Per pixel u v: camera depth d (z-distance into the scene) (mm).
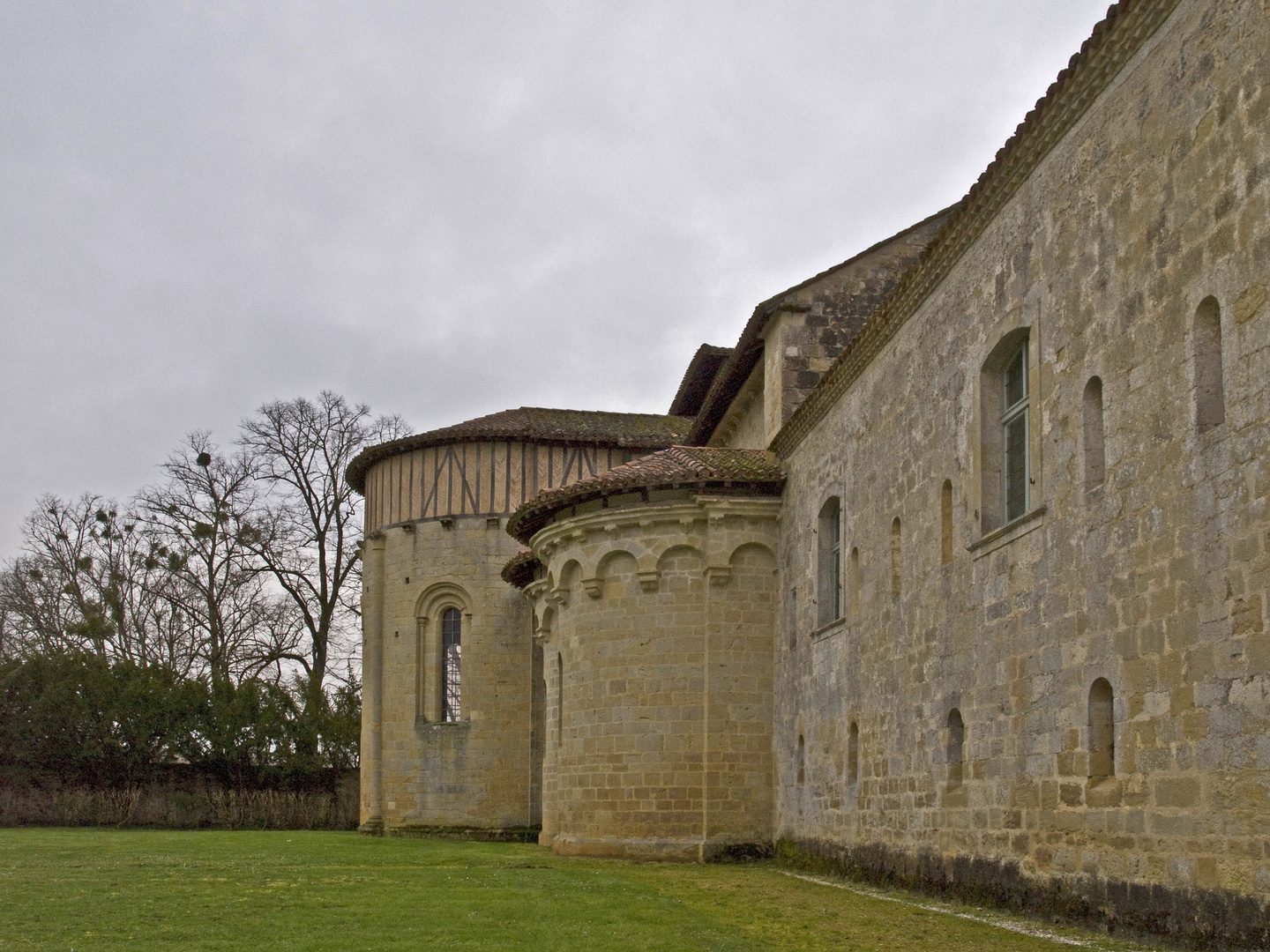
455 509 40375
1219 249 10797
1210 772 10547
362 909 14148
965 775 16000
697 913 14297
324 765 47781
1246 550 10195
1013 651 14695
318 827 47375
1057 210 14078
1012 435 15766
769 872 21969
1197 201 11180
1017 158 14836
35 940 11602
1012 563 14836
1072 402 13484
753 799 24969
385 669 40656
